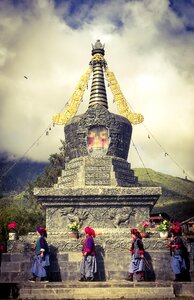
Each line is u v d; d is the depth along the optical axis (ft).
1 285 55.31
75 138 90.53
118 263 66.85
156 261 66.39
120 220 79.00
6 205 163.32
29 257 66.13
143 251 62.18
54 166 157.17
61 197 78.95
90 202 79.56
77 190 78.95
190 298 53.88
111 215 79.30
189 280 63.36
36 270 60.95
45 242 62.34
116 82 100.27
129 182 87.15
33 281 60.23
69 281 63.46
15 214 139.23
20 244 67.10
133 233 62.95
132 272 61.36
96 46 100.89
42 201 79.36
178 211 192.13
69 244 67.97
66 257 67.15
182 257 61.93
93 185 84.17
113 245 67.82
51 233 76.38
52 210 79.61
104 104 96.17
